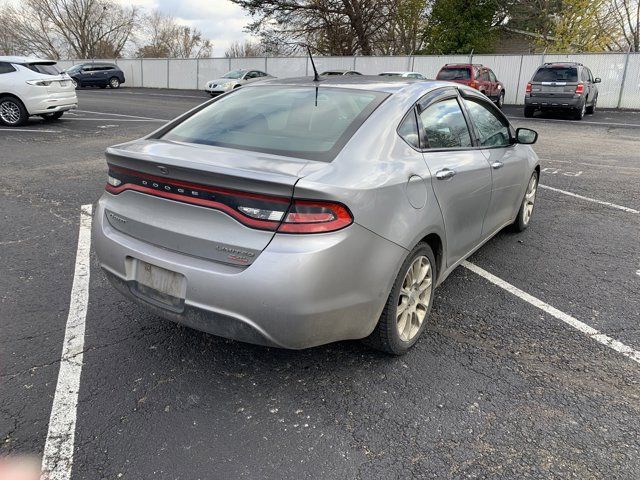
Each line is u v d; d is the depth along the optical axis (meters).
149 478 2.18
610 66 21.34
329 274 2.36
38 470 2.21
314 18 30.00
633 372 3.00
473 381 2.89
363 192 2.48
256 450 2.35
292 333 2.38
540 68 17.12
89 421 2.51
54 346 3.14
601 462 2.31
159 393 2.74
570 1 27.42
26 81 12.20
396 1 29.31
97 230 2.96
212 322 2.49
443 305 3.81
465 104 3.92
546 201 6.77
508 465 2.29
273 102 3.29
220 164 2.44
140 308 3.65
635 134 13.45
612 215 6.16
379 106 3.02
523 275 4.39
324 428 2.50
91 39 54.28
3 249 4.68
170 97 24.98
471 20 28.59
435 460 2.31
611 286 4.17
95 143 10.46
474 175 3.62
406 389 2.81
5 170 7.90
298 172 2.38
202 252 2.49
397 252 2.70
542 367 3.04
